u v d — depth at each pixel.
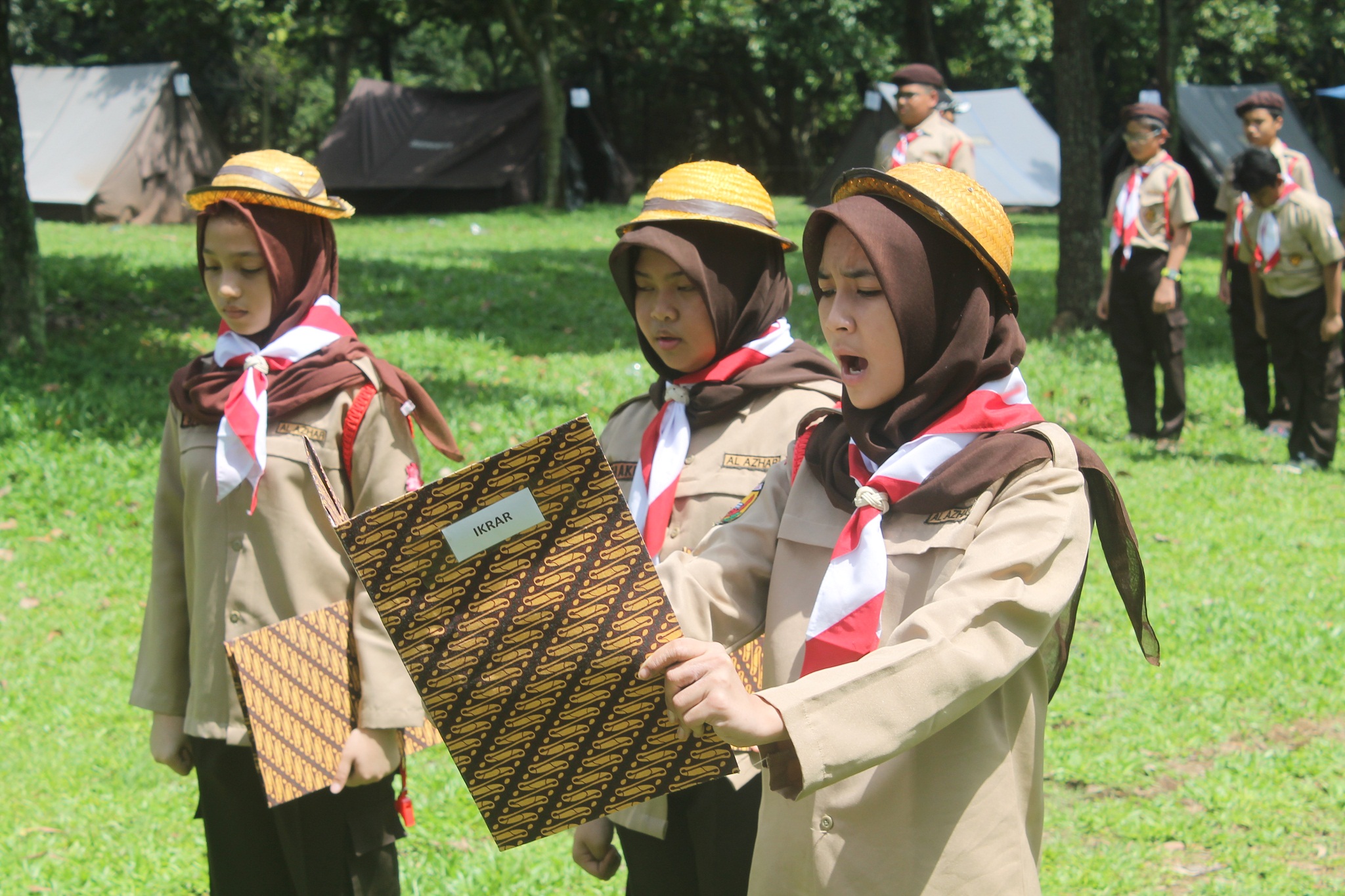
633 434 2.76
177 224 23.61
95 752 4.35
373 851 2.64
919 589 1.67
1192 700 4.65
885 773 1.67
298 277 2.73
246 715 2.39
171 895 3.48
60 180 22.84
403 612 1.54
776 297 2.65
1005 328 1.72
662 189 2.61
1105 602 5.59
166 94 23.58
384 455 2.65
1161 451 8.13
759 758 1.66
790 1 28.23
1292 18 32.19
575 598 1.57
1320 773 4.11
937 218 1.64
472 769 1.61
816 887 1.69
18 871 3.58
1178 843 3.76
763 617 1.94
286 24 27.48
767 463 2.52
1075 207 11.20
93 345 9.90
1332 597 5.64
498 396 8.38
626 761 1.65
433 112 27.81
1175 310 7.98
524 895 3.44
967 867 1.62
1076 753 4.21
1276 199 7.83
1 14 8.68
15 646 5.16
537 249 17.78
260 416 2.56
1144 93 13.11
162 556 2.79
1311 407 7.92
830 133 39.38
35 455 7.02
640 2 26.47
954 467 1.65
